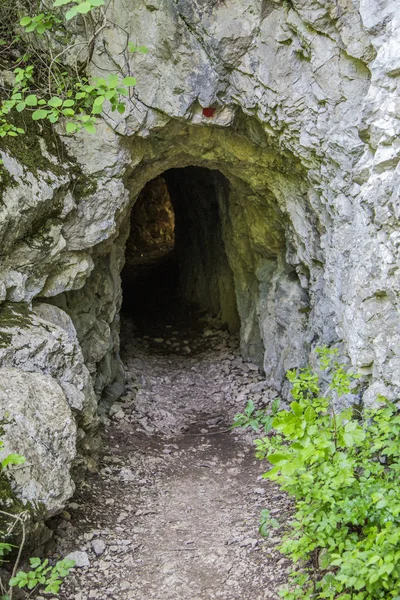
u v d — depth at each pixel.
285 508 4.79
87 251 5.66
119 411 6.82
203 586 3.98
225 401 7.48
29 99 4.20
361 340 4.36
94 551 4.32
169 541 4.52
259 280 7.55
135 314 10.80
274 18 4.70
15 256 4.92
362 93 4.48
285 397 6.90
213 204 9.39
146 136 5.47
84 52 5.18
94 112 3.88
